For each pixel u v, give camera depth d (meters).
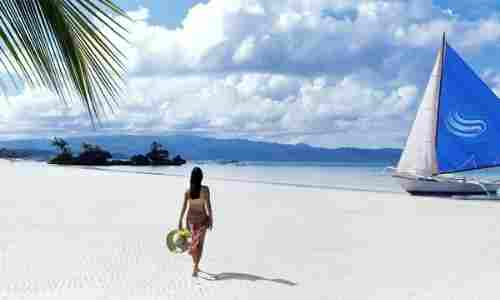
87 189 29.77
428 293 8.36
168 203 22.08
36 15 1.27
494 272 10.00
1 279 8.39
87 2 1.29
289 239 13.50
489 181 32.84
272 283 8.70
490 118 36.19
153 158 133.00
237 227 15.53
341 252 11.77
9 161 96.75
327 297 7.93
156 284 8.41
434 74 36.25
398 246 12.77
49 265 9.52
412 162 36.16
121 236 12.98
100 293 7.80
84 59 1.31
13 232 13.07
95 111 1.34
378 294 8.21
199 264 10.02
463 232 15.46
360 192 33.38
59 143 117.44
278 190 32.72
